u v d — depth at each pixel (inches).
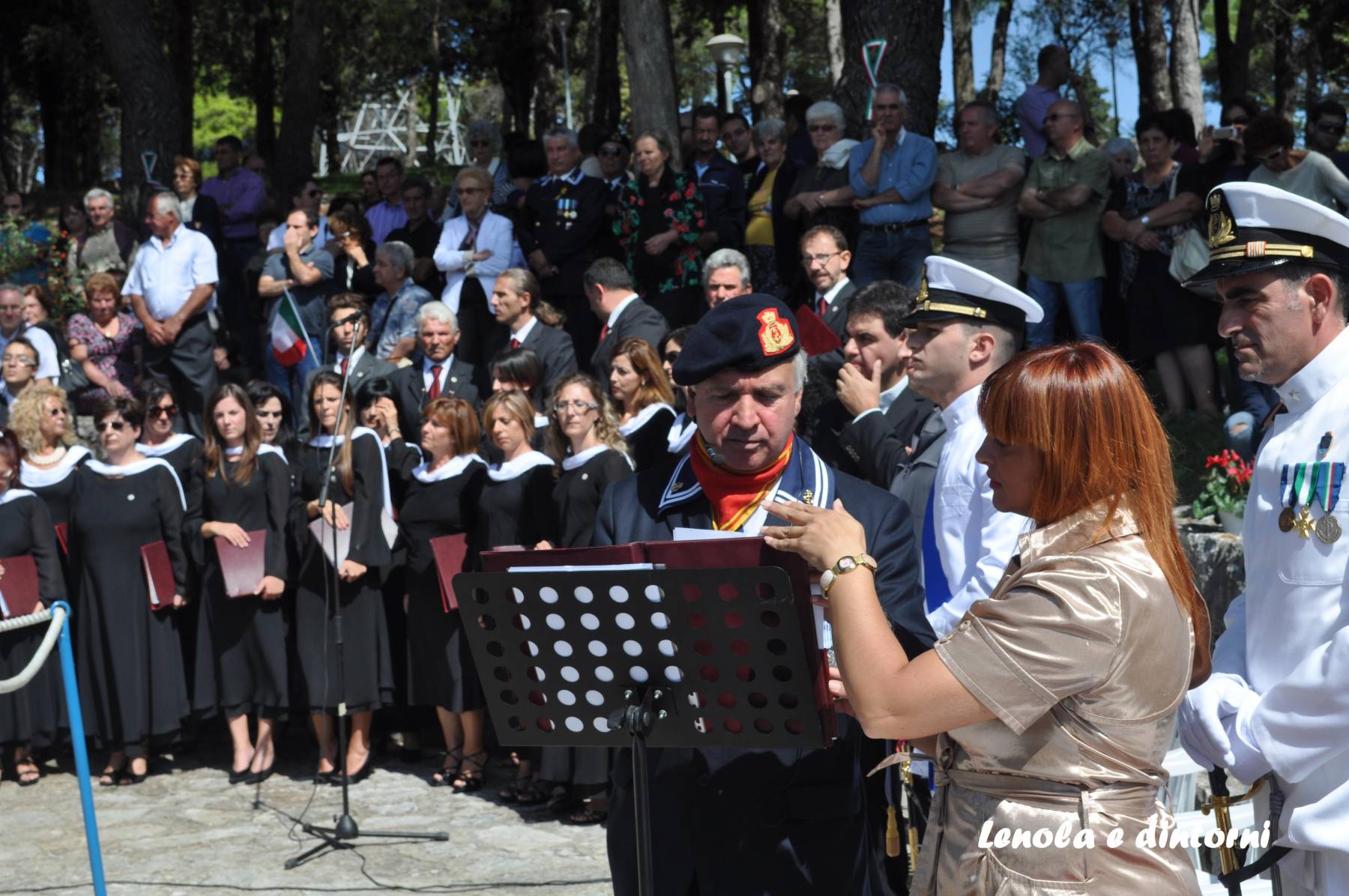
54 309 503.2
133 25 622.5
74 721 192.5
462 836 242.8
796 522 96.3
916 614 113.1
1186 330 326.3
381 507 280.4
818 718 98.5
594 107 800.3
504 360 289.1
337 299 343.0
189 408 417.4
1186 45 748.0
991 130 343.6
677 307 362.3
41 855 240.2
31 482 305.7
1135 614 86.7
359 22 1232.2
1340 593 111.1
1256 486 119.7
